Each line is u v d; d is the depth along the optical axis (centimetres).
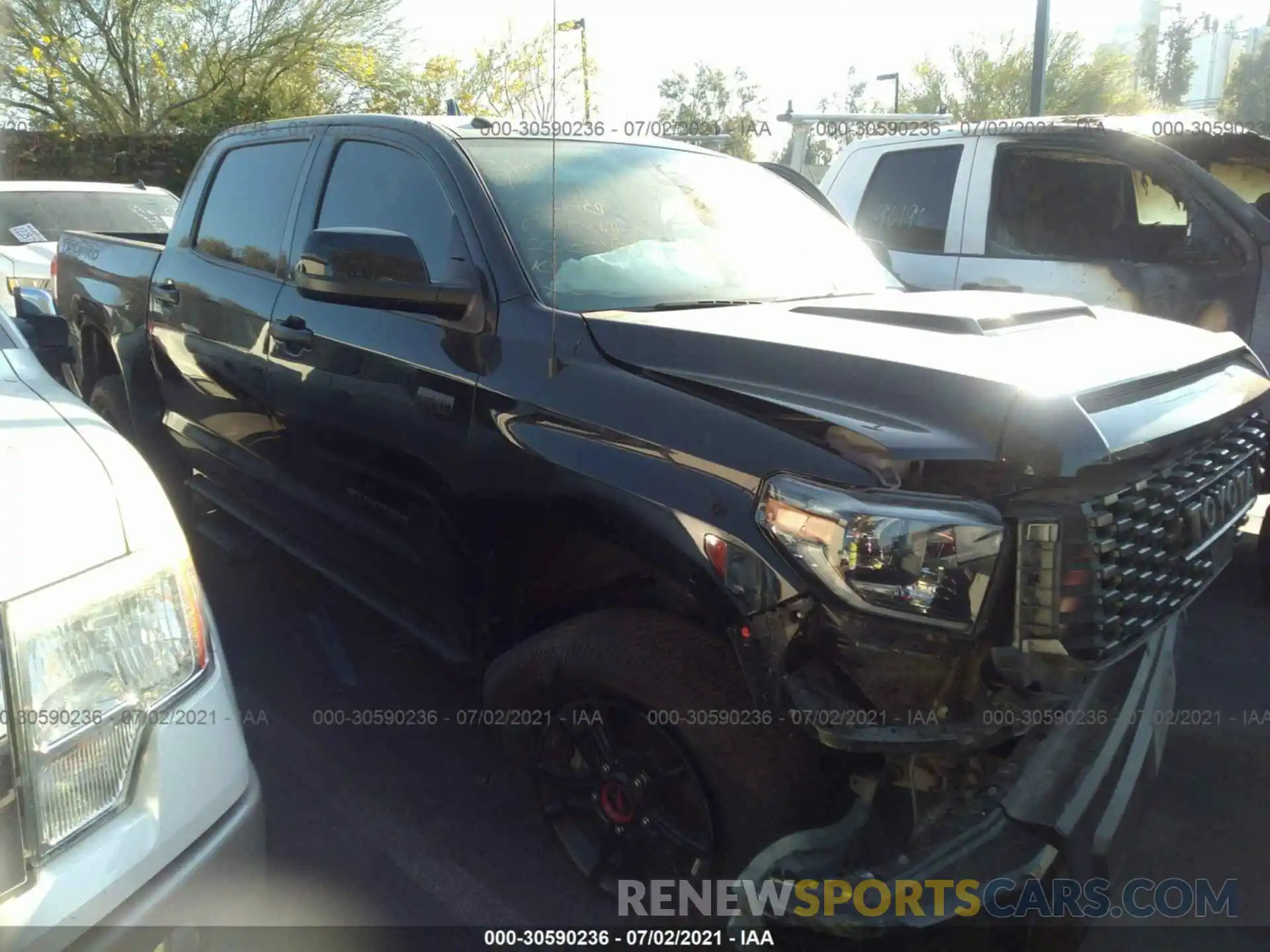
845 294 343
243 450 420
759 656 219
